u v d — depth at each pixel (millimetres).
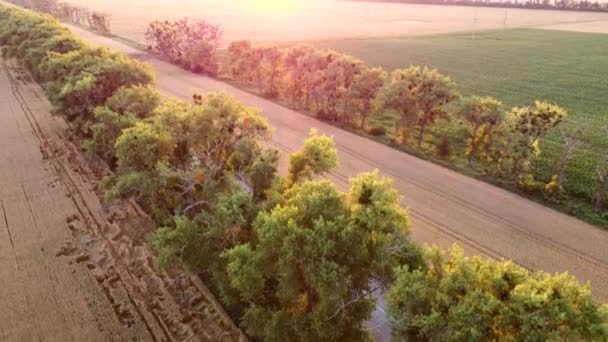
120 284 28094
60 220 34812
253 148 29641
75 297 26828
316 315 19828
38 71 62000
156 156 29688
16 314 25312
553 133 55406
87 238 32719
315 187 22906
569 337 15180
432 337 16578
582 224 35031
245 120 30688
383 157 48031
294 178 28141
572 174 43500
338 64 58156
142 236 33000
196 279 28750
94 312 25750
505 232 33906
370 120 60781
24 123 55188
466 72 97000
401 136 52656
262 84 76188
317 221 20250
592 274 29062
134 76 47656
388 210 21344
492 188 41094
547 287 16344
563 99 74812
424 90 48406
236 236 24172
